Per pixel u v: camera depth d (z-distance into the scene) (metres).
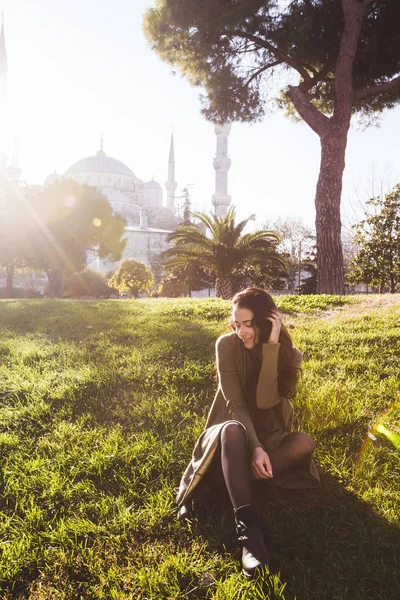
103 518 2.83
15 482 3.24
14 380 5.27
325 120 15.60
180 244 20.77
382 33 17.47
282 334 2.78
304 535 2.58
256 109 20.48
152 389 4.89
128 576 2.32
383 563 2.30
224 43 18.31
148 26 18.19
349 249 41.19
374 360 5.36
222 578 2.28
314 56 17.70
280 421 2.89
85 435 3.92
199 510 2.77
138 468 3.34
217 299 13.17
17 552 2.51
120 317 9.24
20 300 15.79
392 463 3.30
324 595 2.13
